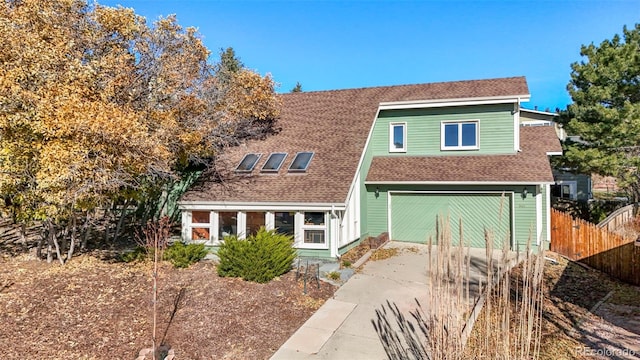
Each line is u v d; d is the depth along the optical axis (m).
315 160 13.80
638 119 15.74
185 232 13.05
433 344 4.88
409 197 14.83
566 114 18.81
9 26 8.34
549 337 6.61
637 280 9.66
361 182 14.37
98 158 8.55
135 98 10.65
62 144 8.24
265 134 16.02
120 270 9.98
